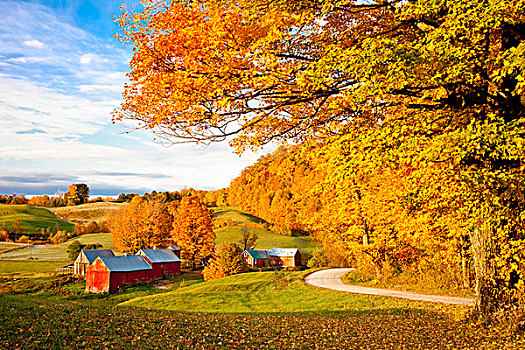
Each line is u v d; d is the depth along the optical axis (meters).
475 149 6.85
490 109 7.41
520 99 7.27
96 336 10.45
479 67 6.87
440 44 6.06
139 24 7.61
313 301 22.70
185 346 10.22
